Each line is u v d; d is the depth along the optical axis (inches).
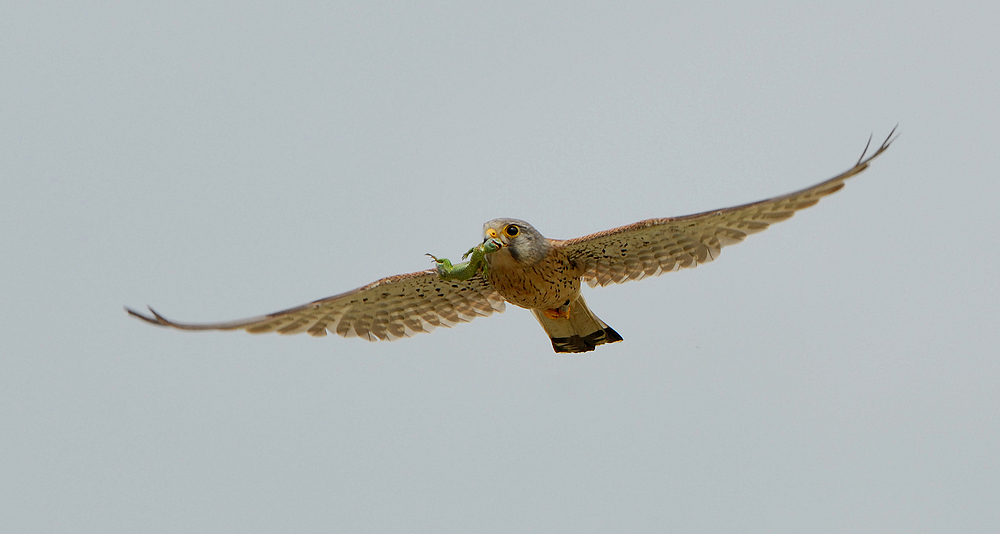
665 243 531.8
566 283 541.3
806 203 493.0
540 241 524.4
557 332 574.9
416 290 557.9
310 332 559.5
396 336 579.8
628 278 552.1
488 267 531.2
